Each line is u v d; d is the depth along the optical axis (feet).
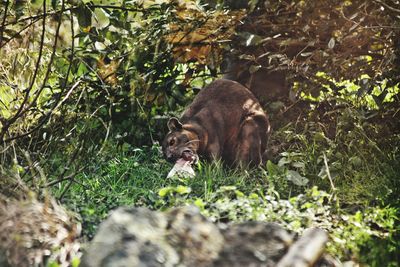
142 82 37.32
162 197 29.73
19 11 36.35
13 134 34.32
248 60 39.19
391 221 28.04
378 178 32.53
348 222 27.50
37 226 24.75
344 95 38.40
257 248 22.86
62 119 33.53
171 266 21.50
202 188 32.12
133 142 37.70
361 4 36.83
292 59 38.96
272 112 39.17
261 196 30.83
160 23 37.65
